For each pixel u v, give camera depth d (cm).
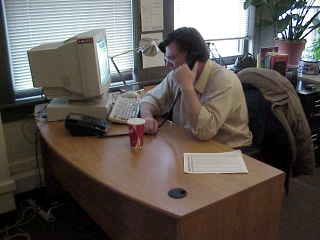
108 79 222
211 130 168
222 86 177
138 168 145
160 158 153
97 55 190
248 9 346
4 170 231
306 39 343
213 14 327
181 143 168
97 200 177
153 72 297
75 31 260
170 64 188
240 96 187
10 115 243
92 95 195
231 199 126
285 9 320
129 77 294
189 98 169
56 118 200
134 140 162
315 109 279
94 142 171
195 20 317
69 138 177
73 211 242
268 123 199
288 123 197
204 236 123
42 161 251
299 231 215
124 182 134
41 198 257
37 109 224
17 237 218
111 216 166
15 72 247
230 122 188
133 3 273
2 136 226
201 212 119
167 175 139
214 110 172
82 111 196
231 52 353
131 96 231
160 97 212
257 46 358
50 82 199
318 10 337
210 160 150
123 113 200
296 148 203
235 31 346
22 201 254
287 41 321
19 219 235
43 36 249
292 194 255
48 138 177
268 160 204
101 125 179
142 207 129
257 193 134
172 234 121
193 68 179
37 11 242
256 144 198
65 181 216
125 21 278
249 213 134
